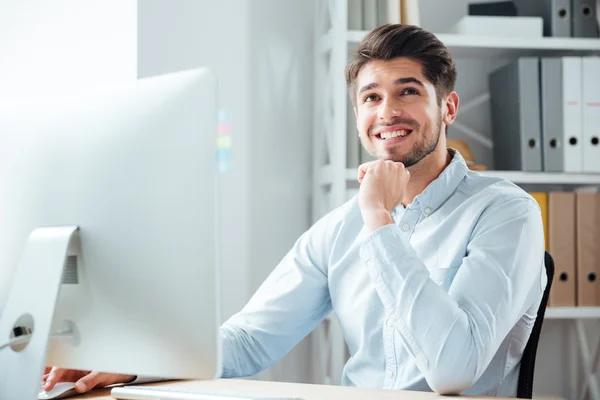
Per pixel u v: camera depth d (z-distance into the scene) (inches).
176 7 103.2
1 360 41.3
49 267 40.8
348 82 64.2
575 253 99.1
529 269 55.2
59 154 42.2
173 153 38.2
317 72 105.3
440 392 49.4
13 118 44.4
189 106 38.0
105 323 40.7
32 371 40.1
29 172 43.2
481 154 110.7
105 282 40.4
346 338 64.2
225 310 104.6
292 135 107.6
